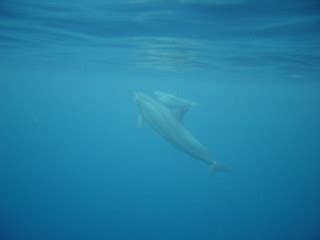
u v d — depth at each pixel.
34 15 14.30
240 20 12.60
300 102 67.38
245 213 43.69
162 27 14.73
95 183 64.12
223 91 57.84
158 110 13.41
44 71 46.22
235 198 53.69
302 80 35.72
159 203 50.50
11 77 58.56
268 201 50.31
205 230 37.91
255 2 10.26
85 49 23.38
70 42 20.88
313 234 35.22
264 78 36.03
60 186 60.03
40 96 107.31
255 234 36.31
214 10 11.45
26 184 58.75
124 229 37.59
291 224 38.56
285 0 9.88
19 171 72.62
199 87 54.12
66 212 43.50
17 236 32.19
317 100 60.12
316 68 25.73
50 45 22.80
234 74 33.75
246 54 20.58
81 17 13.92
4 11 14.08
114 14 12.98
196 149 13.47
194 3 10.81
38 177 67.31
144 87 58.50
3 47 26.44
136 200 52.88
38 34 18.97
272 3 10.25
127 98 84.75
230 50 19.50
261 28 13.65
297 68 26.39
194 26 14.16
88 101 113.81
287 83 39.97
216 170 13.81
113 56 26.05
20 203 46.19
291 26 13.00
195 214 43.72
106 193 57.16
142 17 13.15
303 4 10.12
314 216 41.00
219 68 29.28
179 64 28.42
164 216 42.81
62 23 15.40
